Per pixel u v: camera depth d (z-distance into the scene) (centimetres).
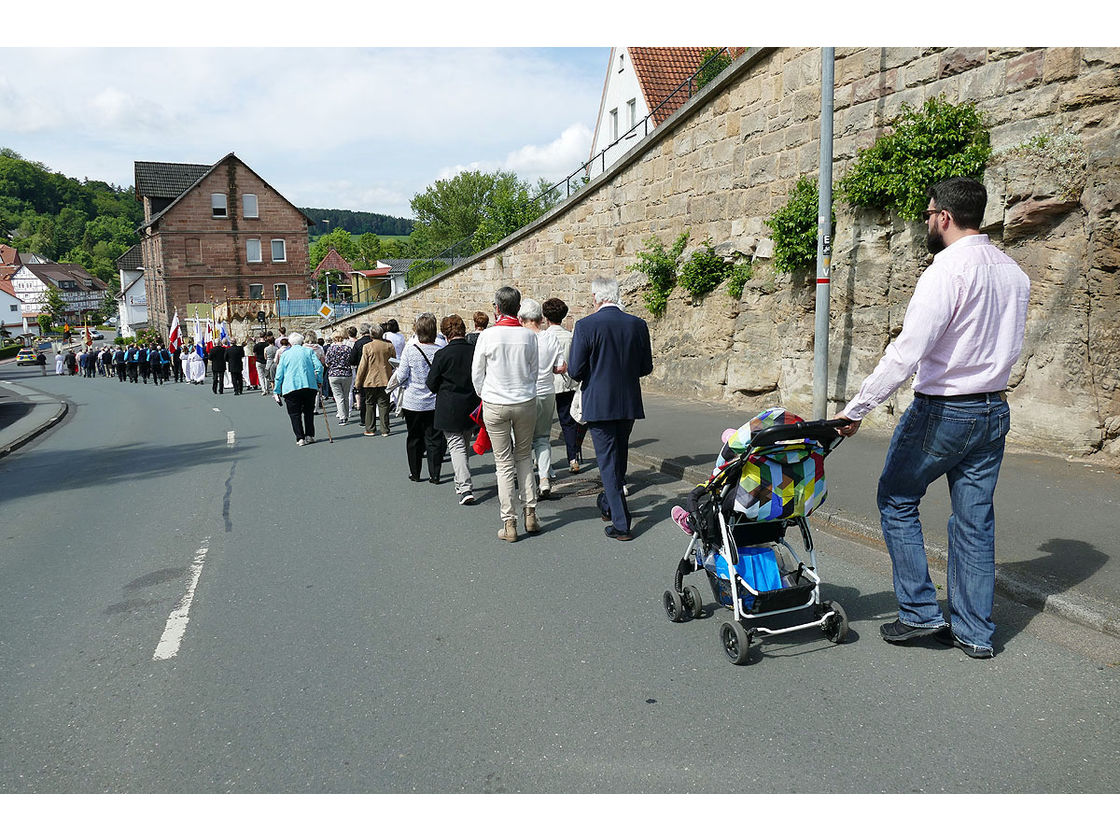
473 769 310
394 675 396
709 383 1303
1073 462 684
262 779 309
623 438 618
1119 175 656
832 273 983
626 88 2773
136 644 450
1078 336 697
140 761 326
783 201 1122
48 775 319
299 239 5753
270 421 1609
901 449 388
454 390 735
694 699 359
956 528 387
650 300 1461
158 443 1362
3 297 11588
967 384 365
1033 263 732
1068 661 375
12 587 568
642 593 500
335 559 596
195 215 5466
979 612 382
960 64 812
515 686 378
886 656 394
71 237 15950
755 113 1175
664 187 1452
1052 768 296
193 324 4991
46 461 1241
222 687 390
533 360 622
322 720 353
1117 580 437
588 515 695
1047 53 720
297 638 448
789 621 445
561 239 1859
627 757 314
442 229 6981
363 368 1258
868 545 564
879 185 873
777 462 396
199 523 732
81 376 4703
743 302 1203
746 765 306
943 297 354
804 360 1052
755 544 436
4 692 396
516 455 638
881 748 313
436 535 652
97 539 695
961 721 330
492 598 499
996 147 769
